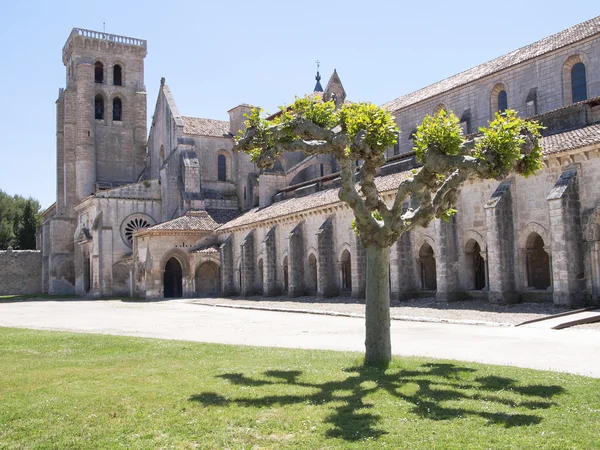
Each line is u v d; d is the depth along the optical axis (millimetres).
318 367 14078
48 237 80688
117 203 64875
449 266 32750
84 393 11641
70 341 20828
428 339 19078
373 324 14281
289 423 9461
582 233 26234
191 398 11125
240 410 10250
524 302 28906
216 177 69438
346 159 14922
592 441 8109
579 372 13016
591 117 31500
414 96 52094
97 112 81312
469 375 12562
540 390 11031
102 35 80875
